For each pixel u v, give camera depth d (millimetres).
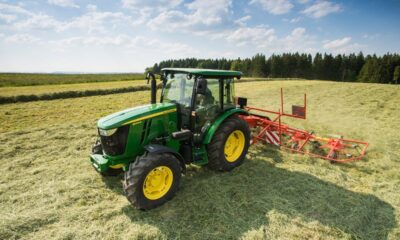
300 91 20469
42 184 4695
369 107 12898
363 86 24297
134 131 4078
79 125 9039
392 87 23109
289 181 4801
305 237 3377
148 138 4277
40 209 3895
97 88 21766
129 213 3832
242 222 3652
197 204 4031
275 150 6348
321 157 5703
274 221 3660
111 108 13164
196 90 4367
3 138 7441
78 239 3305
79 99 16688
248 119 6656
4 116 10820
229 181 4773
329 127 8969
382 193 4484
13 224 3504
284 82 32188
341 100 15398
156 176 3881
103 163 4062
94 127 8883
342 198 4285
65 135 7828
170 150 3949
